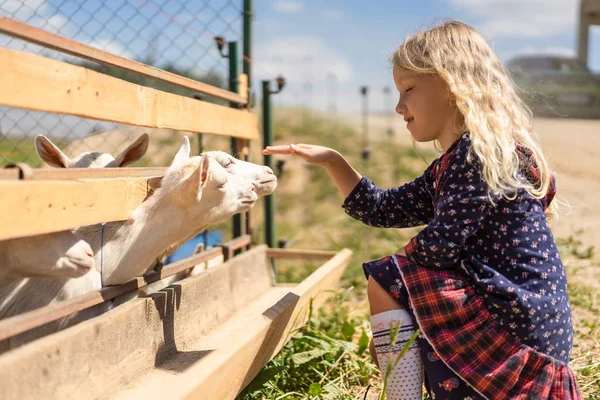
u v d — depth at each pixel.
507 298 2.26
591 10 20.14
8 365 1.91
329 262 4.39
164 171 3.41
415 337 2.27
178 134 7.30
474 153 2.36
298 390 3.31
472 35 2.58
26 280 2.82
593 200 9.43
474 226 2.32
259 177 3.50
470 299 2.30
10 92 2.15
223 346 2.39
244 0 5.12
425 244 2.35
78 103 2.51
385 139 16.08
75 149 5.58
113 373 2.47
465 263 2.35
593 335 4.09
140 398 2.44
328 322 4.24
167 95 3.31
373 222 3.02
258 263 4.65
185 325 3.20
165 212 3.08
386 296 2.42
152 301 2.81
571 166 11.83
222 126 4.15
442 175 2.47
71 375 2.20
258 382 3.06
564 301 2.35
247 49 5.14
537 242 2.35
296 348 3.64
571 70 18.41
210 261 4.50
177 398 1.92
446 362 2.28
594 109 17.88
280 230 9.43
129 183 2.95
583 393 3.19
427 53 2.52
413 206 2.96
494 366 2.24
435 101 2.56
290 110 18.47
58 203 2.35
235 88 4.86
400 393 2.36
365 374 3.46
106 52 2.72
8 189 2.08
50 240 2.52
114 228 3.02
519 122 2.51
